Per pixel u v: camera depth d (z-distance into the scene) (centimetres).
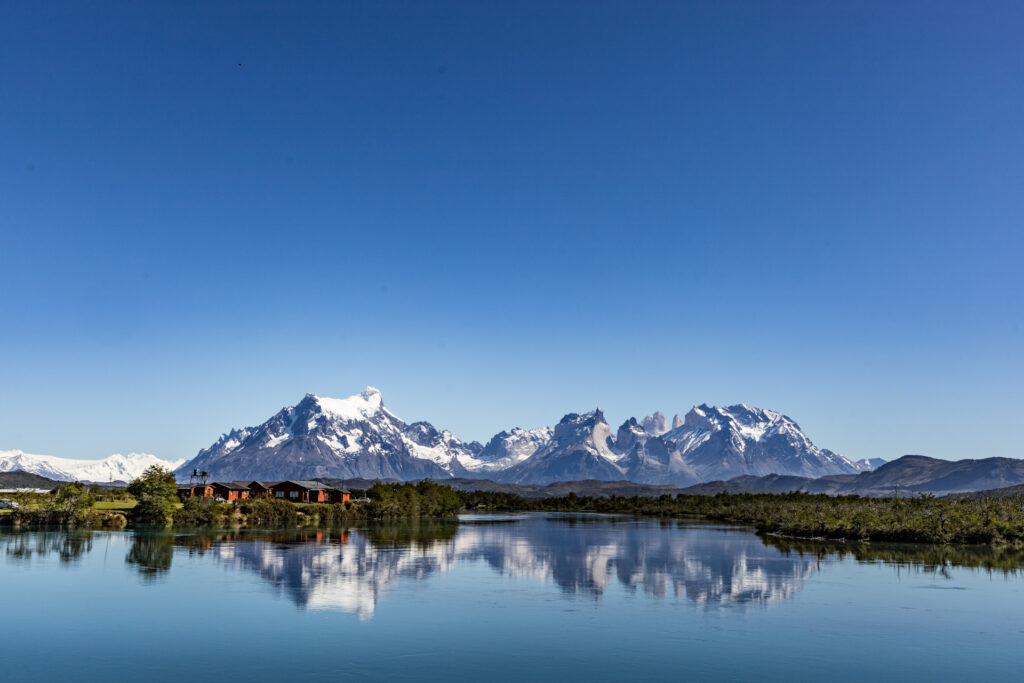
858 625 7088
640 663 5831
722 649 6238
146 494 16988
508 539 16088
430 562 11381
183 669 5628
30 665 5700
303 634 6619
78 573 9694
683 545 14725
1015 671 5706
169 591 8488
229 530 16688
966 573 10462
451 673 5559
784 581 9688
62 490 16938
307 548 13025
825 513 18475
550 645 6322
